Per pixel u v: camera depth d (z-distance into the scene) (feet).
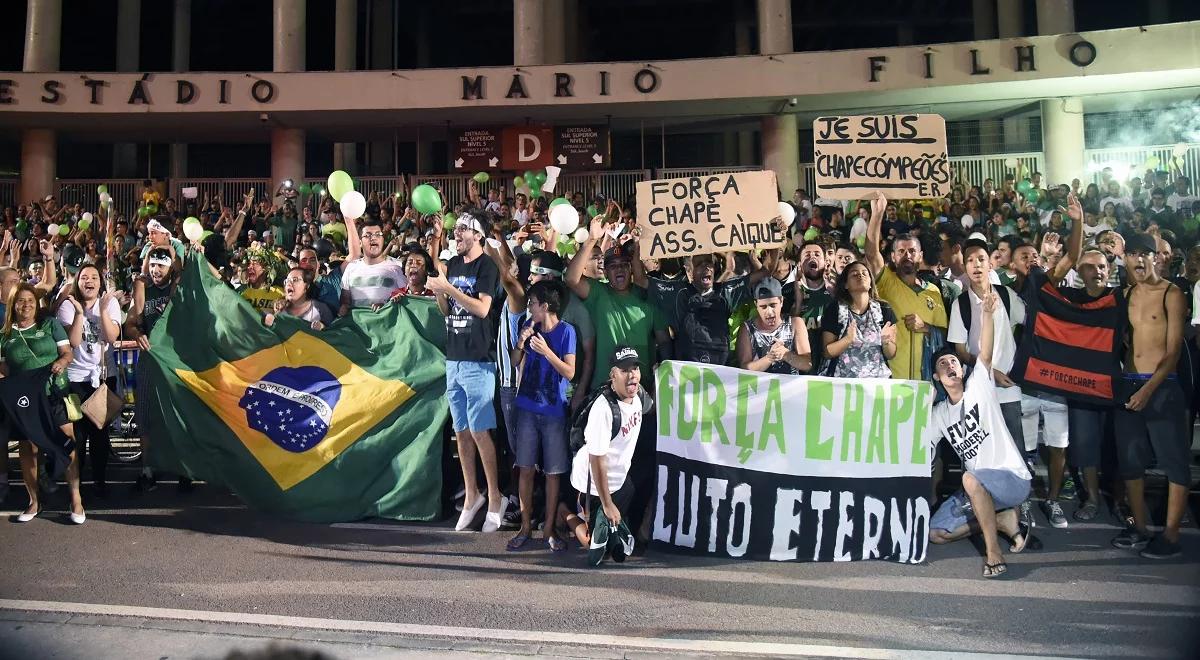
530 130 65.10
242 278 29.40
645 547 19.53
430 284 19.22
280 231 51.24
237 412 22.39
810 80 60.18
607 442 17.75
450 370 20.79
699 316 20.65
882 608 15.65
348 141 70.95
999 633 14.43
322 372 22.65
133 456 30.01
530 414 19.40
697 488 19.03
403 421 21.99
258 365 22.76
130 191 66.13
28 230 51.83
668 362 19.21
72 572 17.75
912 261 20.68
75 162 93.25
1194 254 22.90
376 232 23.81
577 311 20.40
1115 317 19.67
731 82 60.54
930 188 21.91
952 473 25.71
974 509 17.74
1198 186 59.11
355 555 19.02
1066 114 62.39
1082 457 20.65
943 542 19.42
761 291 19.54
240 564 18.34
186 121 64.39
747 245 21.56
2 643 14.06
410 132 68.49
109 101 61.57
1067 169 62.08
